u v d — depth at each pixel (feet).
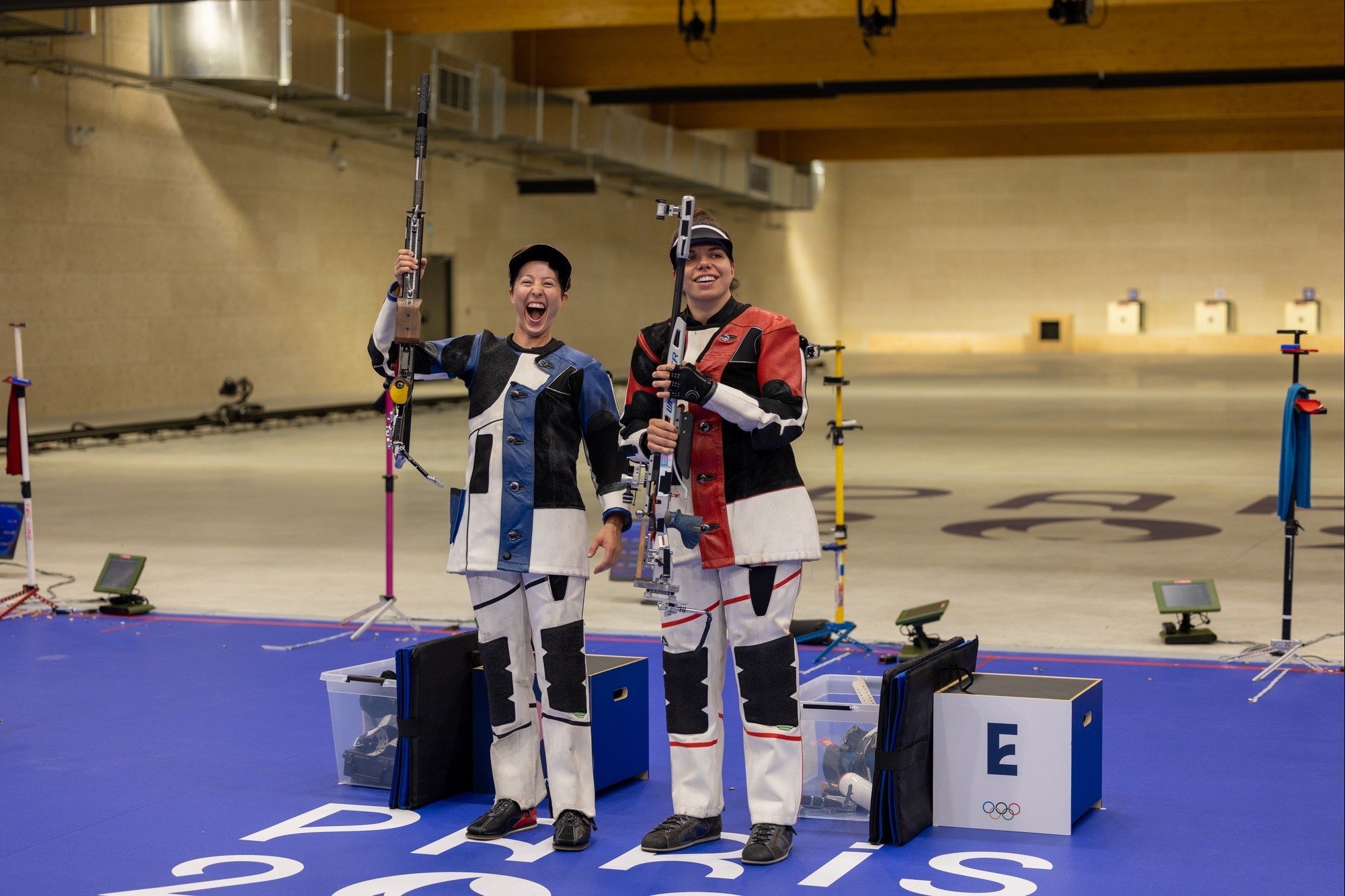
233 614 25.30
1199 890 12.86
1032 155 127.85
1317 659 21.39
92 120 63.57
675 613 13.51
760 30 90.07
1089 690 14.92
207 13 63.82
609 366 109.81
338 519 37.14
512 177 96.43
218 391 72.02
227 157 72.02
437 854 13.82
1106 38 84.17
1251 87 103.35
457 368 14.52
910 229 150.41
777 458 13.74
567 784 14.16
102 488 43.19
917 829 14.43
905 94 109.91
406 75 72.79
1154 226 142.72
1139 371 110.01
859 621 24.67
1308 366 116.47
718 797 14.32
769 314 13.89
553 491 14.08
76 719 18.69
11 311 59.77
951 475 46.52
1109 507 39.01
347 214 81.46
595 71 93.56
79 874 13.23
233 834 14.37
